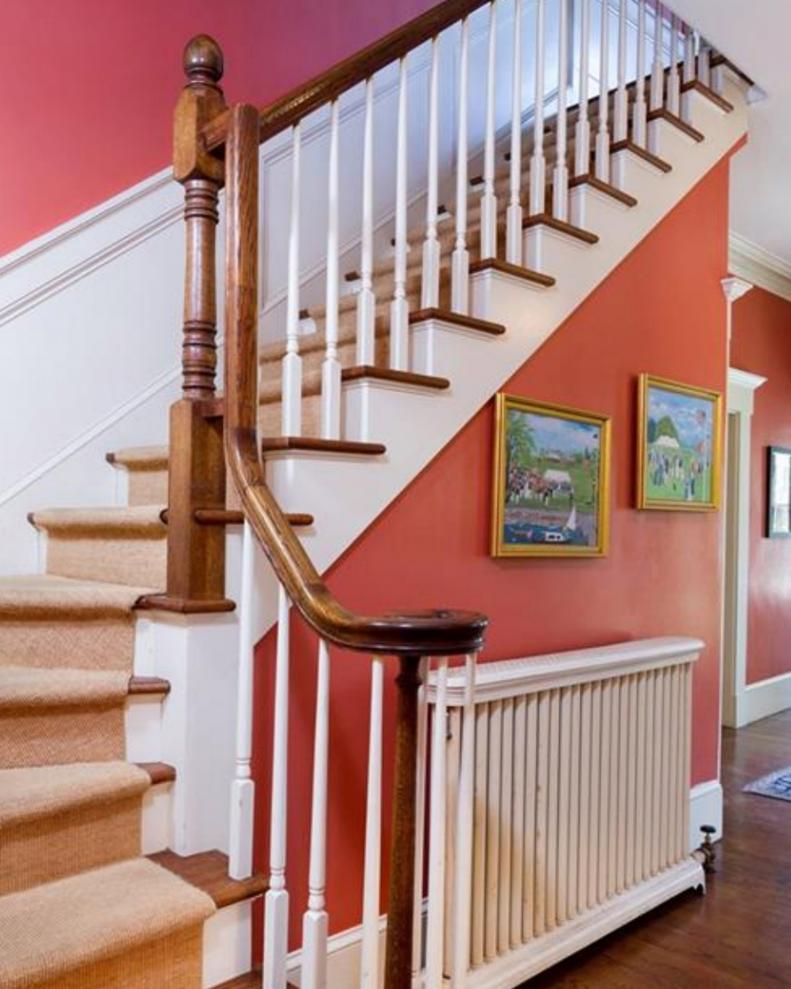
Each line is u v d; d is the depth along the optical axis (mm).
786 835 3266
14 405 2445
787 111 3393
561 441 2578
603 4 2715
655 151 2930
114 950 1359
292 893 1864
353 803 2004
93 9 2650
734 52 2980
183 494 1713
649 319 2955
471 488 2309
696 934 2445
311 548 1858
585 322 2680
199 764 1695
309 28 3246
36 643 1841
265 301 3045
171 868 1616
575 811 2301
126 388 2674
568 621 2641
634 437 2902
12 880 1485
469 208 3266
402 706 1239
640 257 2908
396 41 2010
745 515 5203
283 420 1907
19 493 2443
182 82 2848
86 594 1784
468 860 1439
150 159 2760
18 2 2500
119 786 1596
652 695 2635
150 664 1781
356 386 1996
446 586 2229
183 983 1488
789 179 4059
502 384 2342
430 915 1357
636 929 2473
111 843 1619
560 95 2564
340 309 2840
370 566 2031
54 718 1665
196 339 1768
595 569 2754
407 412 2068
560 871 2240
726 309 3381
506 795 2080
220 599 1735
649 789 2602
